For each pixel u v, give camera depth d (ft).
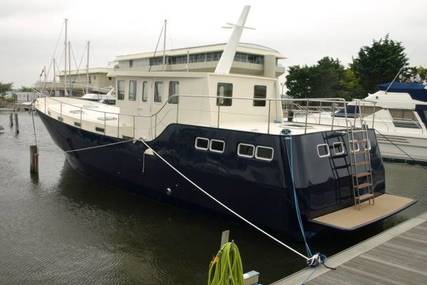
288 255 29.73
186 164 35.01
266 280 26.43
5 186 48.24
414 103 64.08
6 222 36.14
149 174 38.75
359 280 20.53
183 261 28.91
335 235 31.86
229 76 37.32
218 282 17.67
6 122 141.90
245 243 31.45
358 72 154.71
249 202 31.09
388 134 65.00
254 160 30.30
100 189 46.47
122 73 43.01
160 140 37.09
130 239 32.60
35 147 54.24
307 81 154.51
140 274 27.04
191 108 37.45
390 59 144.46
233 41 41.52
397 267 21.99
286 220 29.07
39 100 63.46
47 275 26.68
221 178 32.53
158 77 39.70
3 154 71.61
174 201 37.91
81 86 151.53
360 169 32.99
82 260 28.91
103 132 44.19
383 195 35.83
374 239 26.02
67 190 46.11
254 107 39.32
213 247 31.12
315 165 29.55
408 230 27.66
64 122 48.98
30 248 30.76
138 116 41.75
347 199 31.81
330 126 36.68
